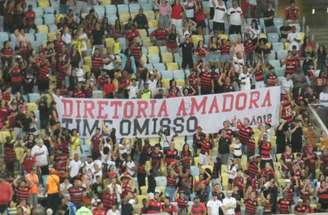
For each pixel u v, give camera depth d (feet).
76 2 441.27
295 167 381.40
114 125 394.11
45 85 400.88
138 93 406.00
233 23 440.86
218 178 377.91
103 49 416.46
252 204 361.51
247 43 433.48
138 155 380.37
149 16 446.19
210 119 401.08
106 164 369.30
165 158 380.58
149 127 396.98
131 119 395.34
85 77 408.26
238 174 373.81
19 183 350.43
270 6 459.73
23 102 388.78
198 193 364.99
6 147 367.25
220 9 441.27
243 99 402.93
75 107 391.45
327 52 462.19
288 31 446.60
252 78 419.95
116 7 445.78
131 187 364.99
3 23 424.87
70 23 422.41
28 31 424.05
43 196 353.72
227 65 421.18
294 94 419.33
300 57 435.53
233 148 387.14
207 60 428.15
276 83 418.31
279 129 397.60
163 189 372.99
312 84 422.41
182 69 424.05
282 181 380.58
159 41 432.66
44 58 405.18
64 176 364.17
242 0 456.86
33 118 383.65
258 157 384.06
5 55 403.13
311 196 375.25
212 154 391.86
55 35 422.41
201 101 400.47
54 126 380.99
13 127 380.37
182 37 435.53
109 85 403.95
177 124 399.24
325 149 391.86
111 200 351.87
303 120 408.87
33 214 341.82
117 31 427.74
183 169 371.56
